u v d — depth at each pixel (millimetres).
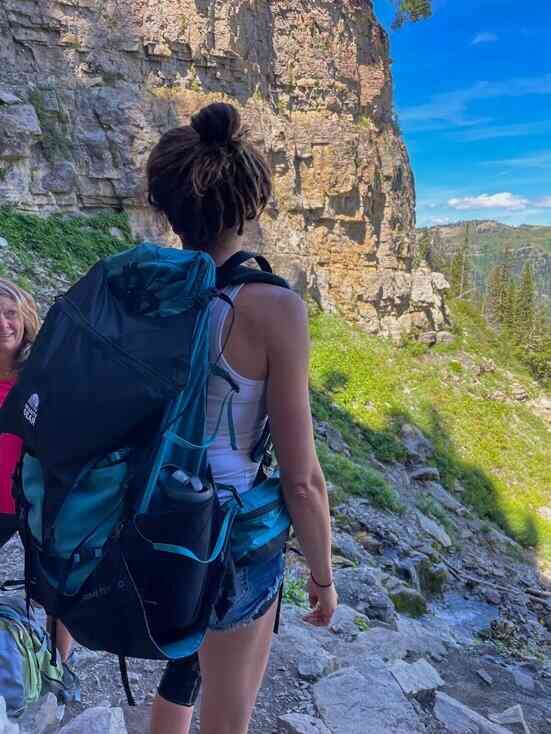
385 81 29812
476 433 24844
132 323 1667
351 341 25859
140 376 1590
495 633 11062
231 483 1807
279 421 1763
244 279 1753
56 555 1660
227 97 24422
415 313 29031
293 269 25344
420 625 8320
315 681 4125
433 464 22062
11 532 2832
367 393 23797
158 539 1616
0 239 17516
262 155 1851
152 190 1852
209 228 1810
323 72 27000
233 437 1790
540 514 22328
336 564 9344
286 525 1942
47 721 2871
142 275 1708
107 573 1646
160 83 23047
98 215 20938
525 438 25906
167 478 1624
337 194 27000
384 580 9539
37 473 1775
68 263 18578
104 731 2877
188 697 2137
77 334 1679
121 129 21562
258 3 25562
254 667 2043
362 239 28172
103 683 3693
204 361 1666
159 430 1606
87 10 21469
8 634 2494
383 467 19672
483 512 21344
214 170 1723
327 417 20891
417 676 4477
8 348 2934
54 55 20875
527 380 29938
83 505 1610
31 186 19469
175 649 1740
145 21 22531
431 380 26562
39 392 1656
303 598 6352
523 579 16703
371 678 4148
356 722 3715
